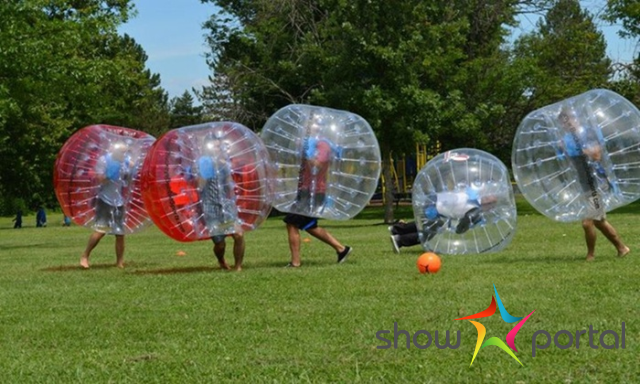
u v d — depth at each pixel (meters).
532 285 10.69
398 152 34.41
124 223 15.54
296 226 14.46
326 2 33.56
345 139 14.41
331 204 14.38
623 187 13.04
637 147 12.95
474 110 36.06
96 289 12.01
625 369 6.50
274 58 39.69
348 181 14.42
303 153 14.20
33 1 26.42
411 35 32.69
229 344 7.83
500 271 12.30
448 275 12.05
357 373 6.64
